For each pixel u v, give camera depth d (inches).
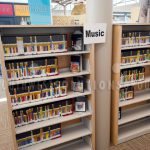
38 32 88.4
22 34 84.6
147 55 109.8
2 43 72.1
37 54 79.1
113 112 107.3
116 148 108.2
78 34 87.3
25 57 75.0
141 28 115.0
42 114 88.7
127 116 117.6
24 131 81.5
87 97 98.4
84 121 107.6
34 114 86.8
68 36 94.7
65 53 82.3
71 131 101.9
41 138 91.8
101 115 101.3
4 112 132.4
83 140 111.2
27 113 84.9
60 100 90.3
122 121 111.2
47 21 78.3
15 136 80.2
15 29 82.7
